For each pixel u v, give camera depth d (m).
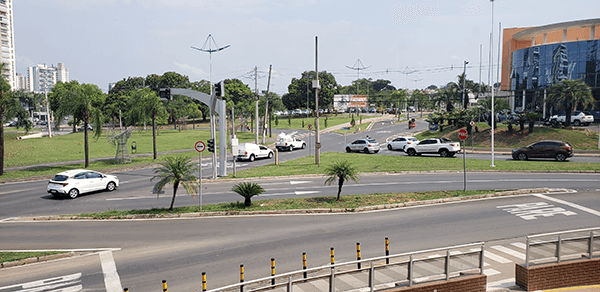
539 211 16.66
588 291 9.27
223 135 28.03
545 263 9.54
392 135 61.19
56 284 10.38
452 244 12.99
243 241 13.70
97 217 17.30
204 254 12.51
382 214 16.78
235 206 18.39
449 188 21.42
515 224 15.03
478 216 16.17
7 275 11.08
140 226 15.88
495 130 47.84
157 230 15.26
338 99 108.12
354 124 76.19
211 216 17.17
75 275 10.98
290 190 22.36
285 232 14.58
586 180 23.00
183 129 86.06
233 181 26.30
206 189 23.84
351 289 8.23
